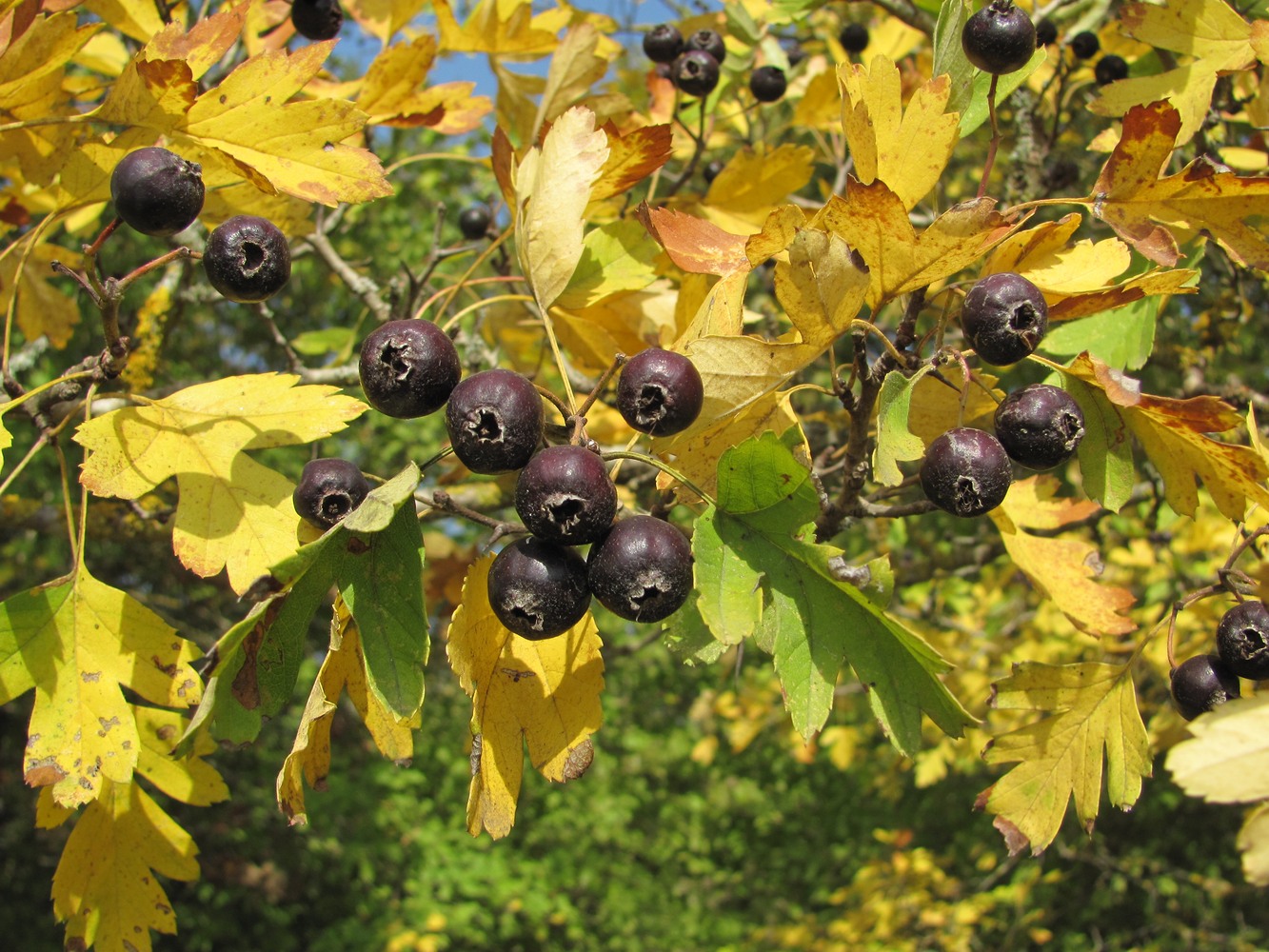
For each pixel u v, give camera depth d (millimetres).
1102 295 176
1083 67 323
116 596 182
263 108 185
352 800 880
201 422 184
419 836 892
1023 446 168
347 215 367
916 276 169
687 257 183
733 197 260
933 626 470
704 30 289
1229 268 329
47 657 178
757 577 158
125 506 335
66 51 192
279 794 149
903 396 162
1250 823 151
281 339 300
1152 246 181
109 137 186
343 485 172
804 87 361
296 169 187
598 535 152
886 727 157
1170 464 185
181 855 196
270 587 146
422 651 150
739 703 597
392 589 151
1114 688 193
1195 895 763
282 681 153
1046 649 450
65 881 192
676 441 176
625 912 972
